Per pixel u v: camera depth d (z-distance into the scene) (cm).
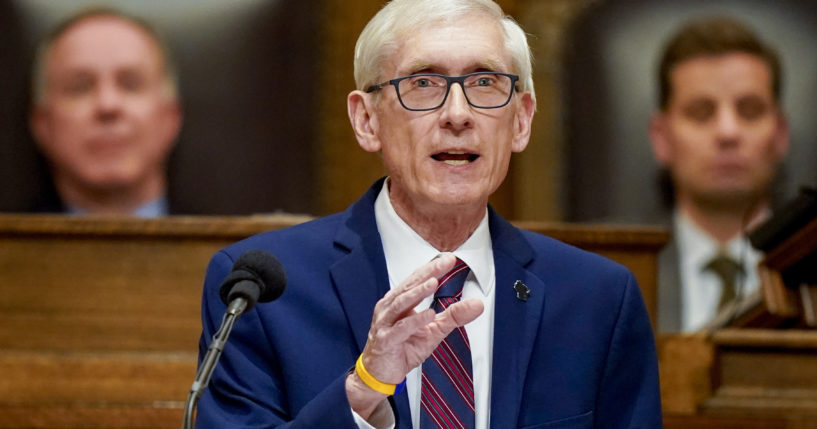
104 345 1138
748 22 2142
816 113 2136
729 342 1248
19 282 1138
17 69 1980
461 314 609
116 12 2008
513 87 716
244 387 691
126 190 2000
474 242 745
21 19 1981
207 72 2033
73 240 1139
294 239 749
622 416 737
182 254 1138
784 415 1233
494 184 716
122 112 1998
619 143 2141
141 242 1140
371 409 639
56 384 1130
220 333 602
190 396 575
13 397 1128
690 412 1248
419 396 698
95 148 1991
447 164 704
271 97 2056
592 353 732
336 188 2070
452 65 704
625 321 750
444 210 716
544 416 709
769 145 2130
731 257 2114
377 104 731
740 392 1244
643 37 2152
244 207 2039
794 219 1317
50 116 1984
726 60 2134
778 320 1323
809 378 1243
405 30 716
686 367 1253
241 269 633
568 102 2142
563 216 2138
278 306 711
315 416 626
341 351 700
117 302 1139
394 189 750
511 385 703
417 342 618
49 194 1984
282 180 2053
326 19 2073
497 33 722
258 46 2052
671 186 2136
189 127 2027
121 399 1128
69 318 1140
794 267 1338
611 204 2138
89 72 1994
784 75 2139
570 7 2148
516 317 727
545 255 768
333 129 2073
